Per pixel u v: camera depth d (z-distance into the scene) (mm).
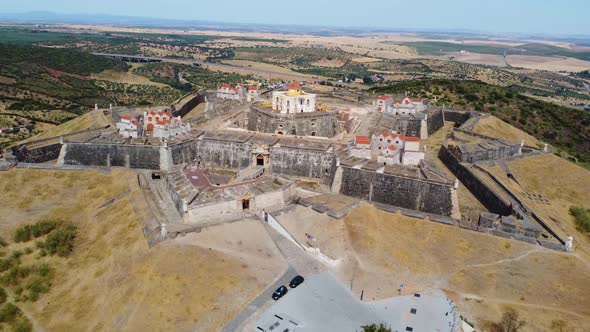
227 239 85500
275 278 77500
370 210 95688
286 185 104938
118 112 165625
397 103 179625
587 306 71062
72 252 92625
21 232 97562
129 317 70500
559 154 165500
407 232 89688
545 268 78500
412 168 113312
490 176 114375
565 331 67000
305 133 141000
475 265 80750
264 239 87188
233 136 132625
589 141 195875
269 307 70812
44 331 73750
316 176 121312
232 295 72688
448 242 86000
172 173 111625
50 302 80438
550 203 110875
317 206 95562
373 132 147625
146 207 97250
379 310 71062
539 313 70562
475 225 89188
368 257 83688
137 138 129375
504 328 68125
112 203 104625
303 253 84750
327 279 78438
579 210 108438
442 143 156000
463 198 111500
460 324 68312
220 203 94062
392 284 77562
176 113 179125
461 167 122500
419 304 72562
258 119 146875
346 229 90062
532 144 169625
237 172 125250
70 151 125500
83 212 105062
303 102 145250
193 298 71688
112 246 87938
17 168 116125
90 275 83125
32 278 86062
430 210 103625
